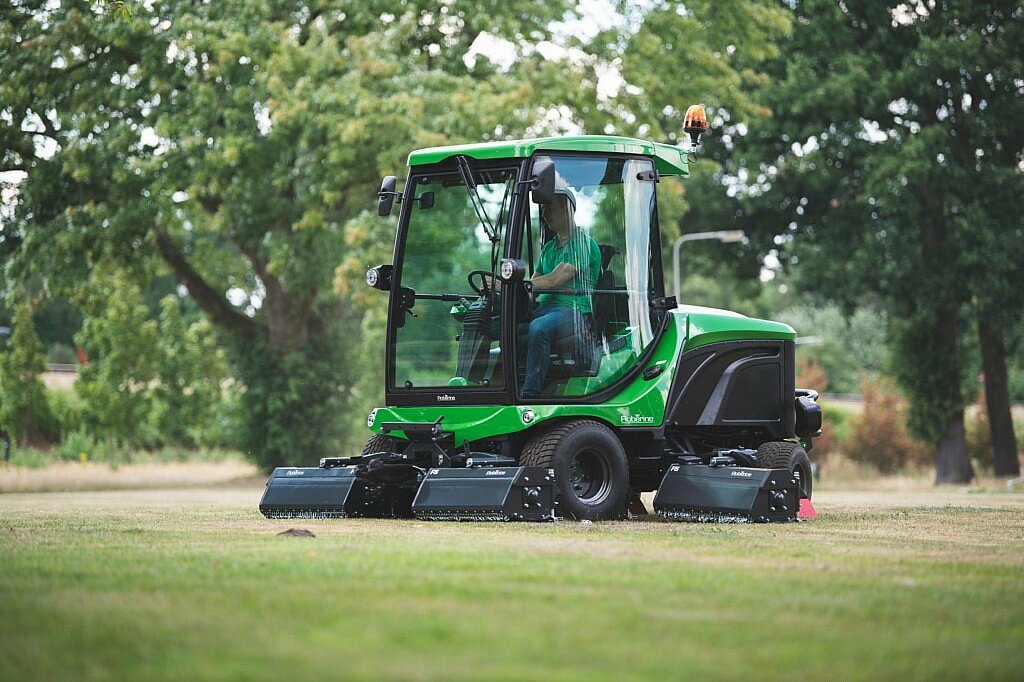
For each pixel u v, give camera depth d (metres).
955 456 35.34
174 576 5.54
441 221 10.74
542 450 10.00
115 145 26.66
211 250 35.47
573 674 3.56
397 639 4.04
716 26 31.62
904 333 35.75
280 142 26.89
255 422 31.78
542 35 29.78
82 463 30.27
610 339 10.73
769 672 3.66
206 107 26.44
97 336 30.94
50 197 27.33
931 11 34.12
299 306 31.73
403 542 7.34
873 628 4.44
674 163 11.41
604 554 6.62
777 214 37.84
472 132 25.36
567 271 10.55
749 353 11.82
